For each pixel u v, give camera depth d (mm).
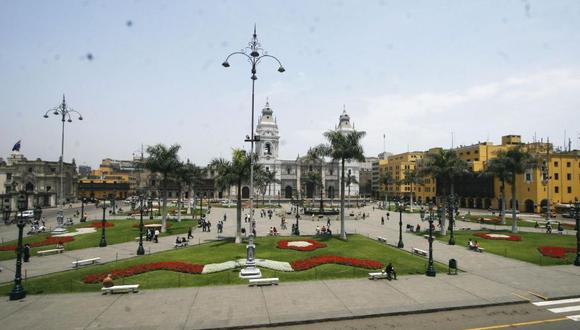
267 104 157875
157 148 53250
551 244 43219
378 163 194750
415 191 147250
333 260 31125
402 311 19641
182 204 114125
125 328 17344
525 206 96375
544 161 74125
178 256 34219
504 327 17750
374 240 45906
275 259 33000
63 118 55375
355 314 19156
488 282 25828
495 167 58438
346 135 47062
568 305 21125
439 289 23953
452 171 52875
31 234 51156
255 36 29016
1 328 17250
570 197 93875
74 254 36781
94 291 23516
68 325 17672
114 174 187500
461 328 17672
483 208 112000
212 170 43750
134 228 56125
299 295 22516
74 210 100250
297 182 157375
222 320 18375
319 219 74875
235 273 27766
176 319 18500
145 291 23359
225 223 67625
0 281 26172
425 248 40969
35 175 114438
